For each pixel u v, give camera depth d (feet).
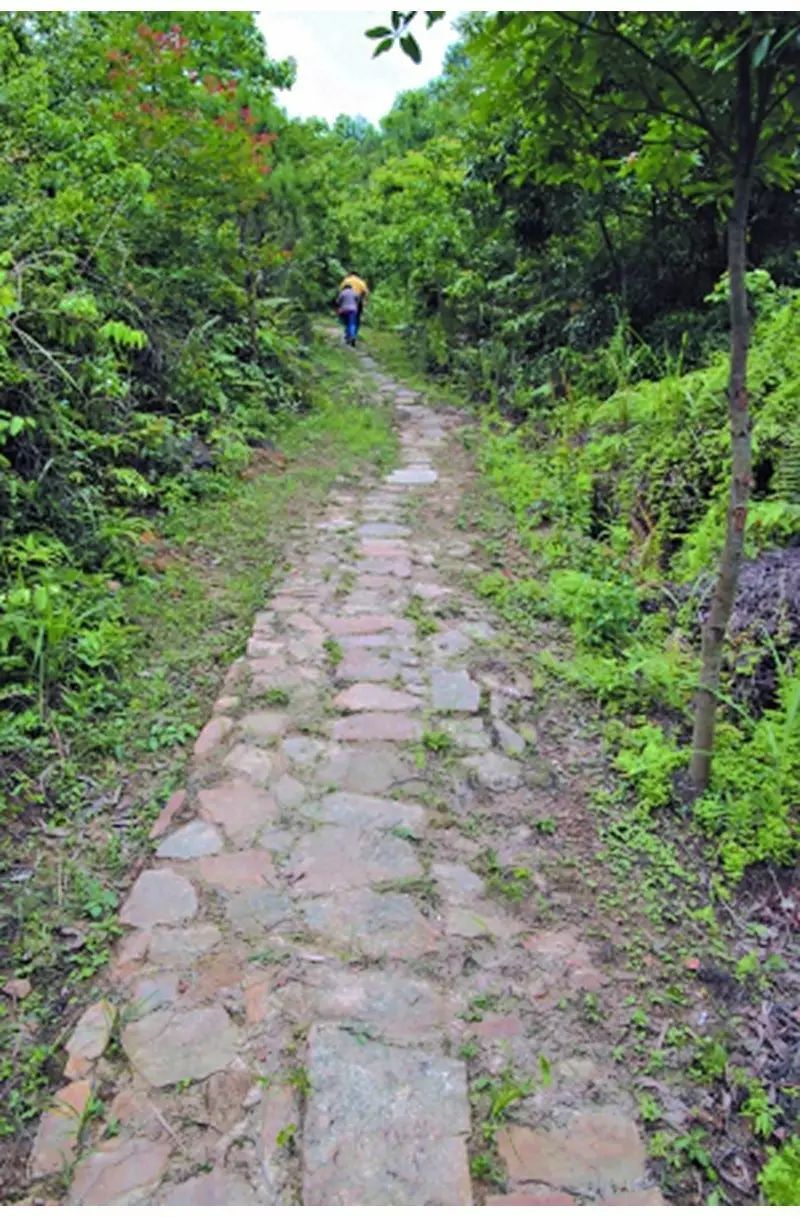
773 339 15.17
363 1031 6.08
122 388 15.15
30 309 13.26
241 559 14.87
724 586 8.20
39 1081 5.68
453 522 17.17
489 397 28.73
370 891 7.42
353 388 30.81
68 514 12.66
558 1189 5.10
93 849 7.89
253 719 10.01
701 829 8.34
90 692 10.04
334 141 50.42
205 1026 6.09
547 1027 6.19
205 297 24.54
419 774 9.08
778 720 9.18
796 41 5.66
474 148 28.50
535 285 29.27
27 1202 4.97
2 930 6.91
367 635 12.18
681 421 15.88
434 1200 5.00
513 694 10.75
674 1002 6.48
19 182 16.44
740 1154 5.41
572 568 14.35
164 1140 5.32
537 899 7.45
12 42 20.68
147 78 22.98
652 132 8.25
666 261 23.70
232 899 7.29
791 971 6.83
